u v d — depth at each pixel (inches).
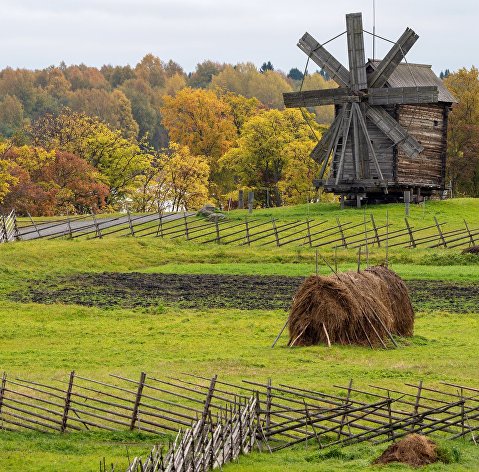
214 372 3636.8
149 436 2876.5
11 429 2913.4
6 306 5147.6
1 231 7426.2
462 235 7534.5
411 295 5467.5
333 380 3499.0
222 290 5669.3
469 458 2618.1
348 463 2581.2
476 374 3639.3
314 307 4124.0
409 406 3102.9
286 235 7573.8
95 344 4242.1
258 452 2743.6
